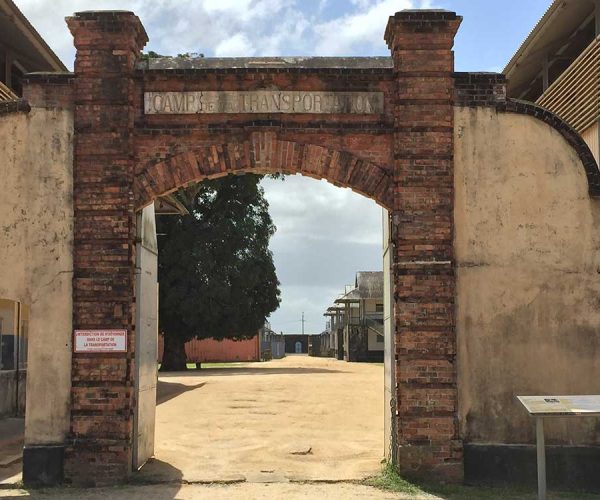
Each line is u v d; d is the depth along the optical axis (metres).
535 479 10.14
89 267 10.38
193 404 19.56
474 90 10.70
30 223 10.49
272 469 11.34
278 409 18.59
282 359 68.69
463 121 10.66
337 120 10.72
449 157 10.56
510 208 10.57
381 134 10.72
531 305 10.45
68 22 10.64
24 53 18.27
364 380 26.03
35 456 10.10
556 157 10.66
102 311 10.32
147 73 10.66
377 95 10.76
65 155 10.58
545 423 10.26
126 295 10.35
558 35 18.03
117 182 10.49
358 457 12.39
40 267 10.42
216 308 36.72
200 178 10.75
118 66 10.61
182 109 10.68
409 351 10.32
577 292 10.48
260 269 38.06
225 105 10.70
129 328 10.35
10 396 17.56
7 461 11.87
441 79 10.64
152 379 12.10
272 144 10.66
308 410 18.42
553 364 10.38
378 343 56.44
